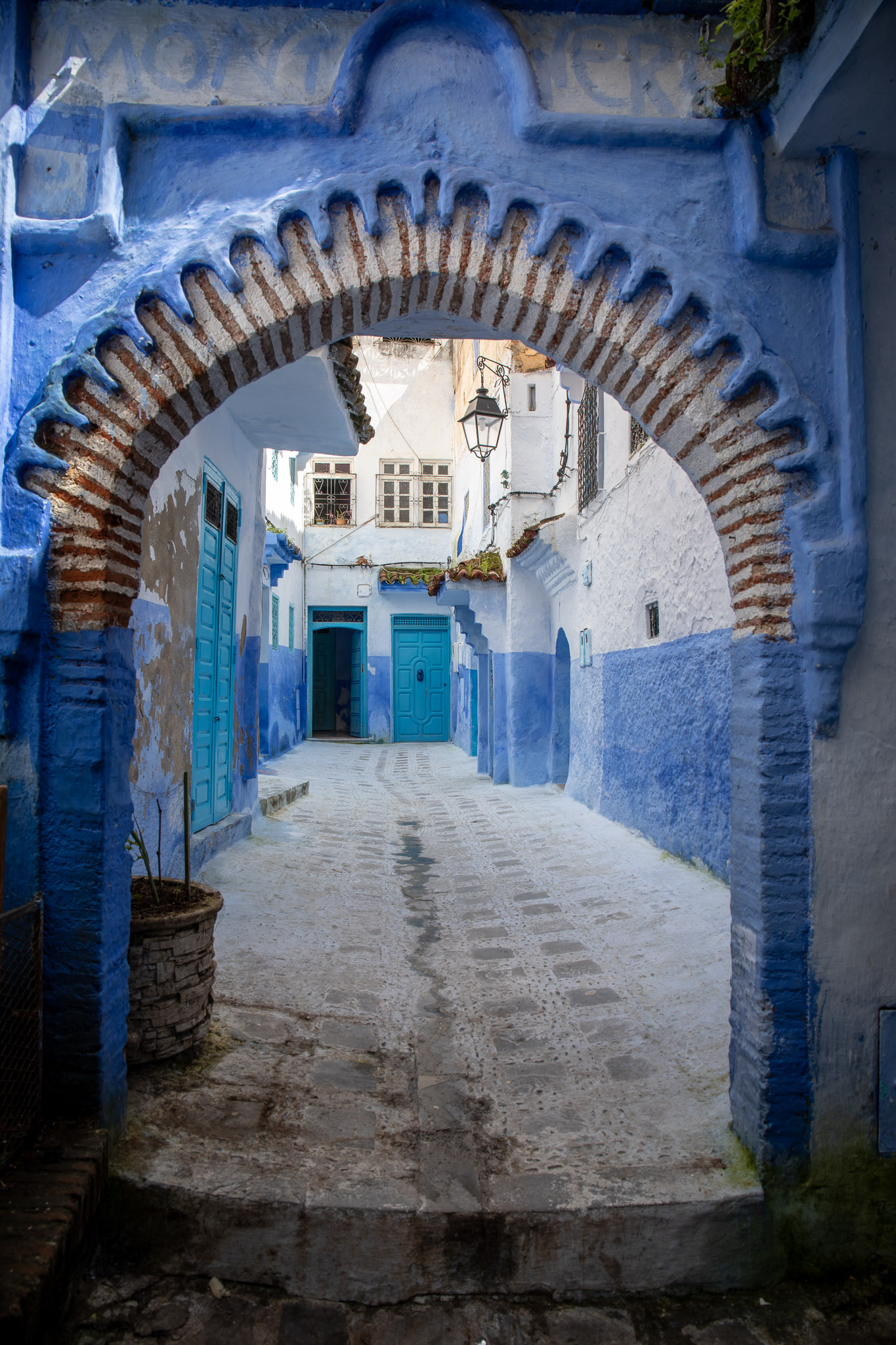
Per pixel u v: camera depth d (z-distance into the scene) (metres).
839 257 3.08
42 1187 2.69
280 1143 3.24
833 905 3.00
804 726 3.01
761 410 3.09
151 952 3.56
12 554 2.95
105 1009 3.05
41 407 3.03
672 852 7.14
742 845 3.16
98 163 3.24
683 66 3.28
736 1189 2.96
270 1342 2.64
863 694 3.02
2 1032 2.86
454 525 21.88
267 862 7.27
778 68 2.99
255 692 8.94
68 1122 3.01
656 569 7.58
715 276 3.14
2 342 3.06
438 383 22.33
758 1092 3.00
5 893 3.00
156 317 3.12
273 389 6.72
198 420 3.34
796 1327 2.76
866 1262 2.98
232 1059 3.80
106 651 3.04
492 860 8.31
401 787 13.83
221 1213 2.87
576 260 3.17
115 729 3.11
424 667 22.36
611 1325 2.74
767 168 3.14
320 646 24.83
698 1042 4.05
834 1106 2.99
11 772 3.01
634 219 3.18
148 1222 2.90
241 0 3.25
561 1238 2.86
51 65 3.27
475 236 3.19
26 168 3.25
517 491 13.06
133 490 3.20
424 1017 4.57
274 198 3.13
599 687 9.75
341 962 5.23
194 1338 2.64
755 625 3.06
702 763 6.46
